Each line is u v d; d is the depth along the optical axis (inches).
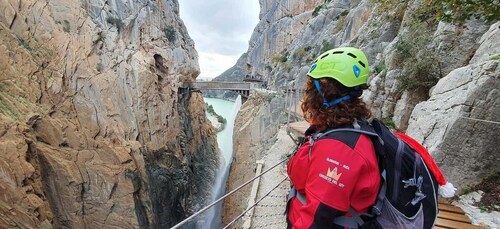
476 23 295.4
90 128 1009.5
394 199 51.2
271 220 294.4
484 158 188.9
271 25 3142.2
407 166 52.4
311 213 48.0
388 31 650.2
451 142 193.0
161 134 1358.3
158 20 1627.7
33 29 970.7
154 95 1337.4
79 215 906.1
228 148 2561.5
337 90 52.8
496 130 185.3
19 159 695.1
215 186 1863.9
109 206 960.9
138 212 1016.2
